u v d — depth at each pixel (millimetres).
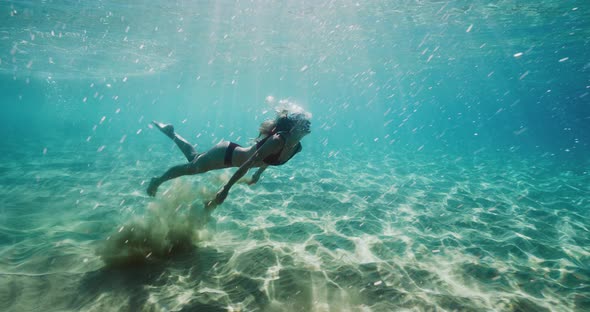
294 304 3547
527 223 7324
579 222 7664
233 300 3541
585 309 3852
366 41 21500
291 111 3537
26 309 3271
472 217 7625
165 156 17031
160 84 47438
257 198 8258
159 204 4824
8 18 14953
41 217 6320
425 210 8078
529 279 4523
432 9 14742
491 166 18109
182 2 13383
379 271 4414
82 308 3311
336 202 8328
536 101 83688
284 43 21953
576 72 35312
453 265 4820
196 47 22953
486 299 3936
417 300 3789
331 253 4910
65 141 22766
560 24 17516
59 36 17906
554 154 26219
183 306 3385
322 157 18672
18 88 47500
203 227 5230
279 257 4578
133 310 3311
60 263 4156
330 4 13695
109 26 16516
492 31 19109
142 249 4320
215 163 3764
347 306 3592
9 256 4371
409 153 24281
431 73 39812
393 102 95688
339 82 49906
